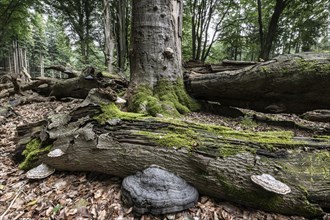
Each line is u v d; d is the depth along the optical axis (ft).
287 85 12.45
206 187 7.38
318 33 48.85
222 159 7.25
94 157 8.79
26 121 19.24
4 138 15.01
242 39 64.23
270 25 46.42
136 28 15.87
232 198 7.13
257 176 6.69
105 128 9.12
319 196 6.33
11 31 74.18
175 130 8.56
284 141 7.61
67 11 67.72
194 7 56.75
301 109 13.52
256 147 7.43
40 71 150.41
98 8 70.69
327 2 43.80
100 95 10.26
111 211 7.14
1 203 8.00
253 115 15.71
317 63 11.45
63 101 26.14
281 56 13.04
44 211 7.45
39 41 142.41
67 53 151.43
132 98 14.84
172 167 7.71
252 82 13.55
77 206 7.48
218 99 16.62
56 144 9.48
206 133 8.27
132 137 8.54
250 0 55.62
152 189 6.89
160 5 15.52
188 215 6.74
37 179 9.30
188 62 20.59
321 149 7.28
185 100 16.20
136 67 15.96
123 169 8.40
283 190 6.23
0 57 105.91
